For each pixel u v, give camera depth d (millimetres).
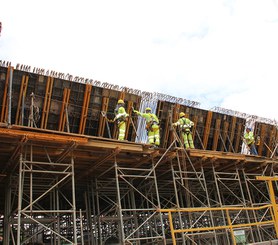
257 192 27594
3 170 16516
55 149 15203
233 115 25828
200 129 24547
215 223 22797
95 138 14836
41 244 19438
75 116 19281
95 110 19875
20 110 17516
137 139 20969
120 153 16734
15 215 17625
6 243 14992
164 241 15773
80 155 15977
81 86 19047
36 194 19719
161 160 18156
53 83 18297
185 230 13789
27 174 16812
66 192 21750
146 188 21062
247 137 24906
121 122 17656
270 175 22609
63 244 19406
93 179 19797
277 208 12727
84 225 25109
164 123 22719
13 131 12953
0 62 16750
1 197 21719
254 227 22609
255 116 27281
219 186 23547
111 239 21719
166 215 20797
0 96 17078
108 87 19969
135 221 18656
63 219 23234
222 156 19562
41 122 18266
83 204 24250
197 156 18672
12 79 17188
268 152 28625
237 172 20844
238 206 21312
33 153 14891
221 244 22109
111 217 18375
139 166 18562
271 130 28500
